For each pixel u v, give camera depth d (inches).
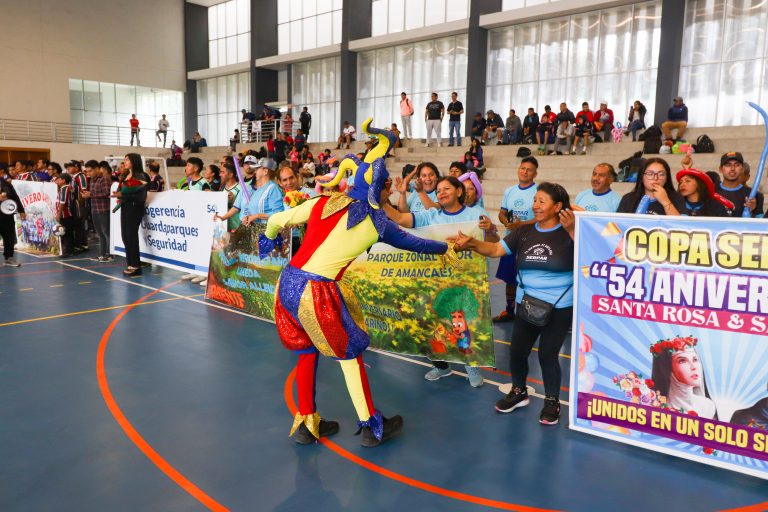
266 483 116.7
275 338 219.3
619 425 133.7
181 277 337.4
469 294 168.9
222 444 133.6
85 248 453.7
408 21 913.5
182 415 149.3
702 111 668.1
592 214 132.3
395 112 932.6
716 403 121.3
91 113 1134.4
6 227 366.3
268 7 1082.7
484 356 167.6
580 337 137.3
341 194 126.9
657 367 127.7
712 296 120.0
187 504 108.7
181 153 1016.9
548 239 141.0
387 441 136.8
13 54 985.5
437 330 175.8
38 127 1021.2
